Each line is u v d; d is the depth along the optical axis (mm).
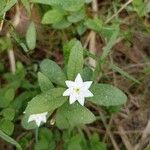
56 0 104
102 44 131
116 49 132
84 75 98
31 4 118
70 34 127
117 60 132
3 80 128
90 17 129
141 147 121
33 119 97
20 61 129
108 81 125
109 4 131
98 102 92
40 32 128
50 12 114
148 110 126
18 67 122
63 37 127
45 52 131
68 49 104
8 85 119
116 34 107
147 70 125
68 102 92
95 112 125
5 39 123
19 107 112
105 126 123
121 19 129
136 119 126
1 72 127
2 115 105
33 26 110
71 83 90
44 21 115
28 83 120
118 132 125
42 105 89
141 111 127
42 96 89
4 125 102
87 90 90
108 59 129
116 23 126
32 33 110
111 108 120
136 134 125
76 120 92
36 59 130
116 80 126
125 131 125
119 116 126
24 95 116
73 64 92
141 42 131
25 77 125
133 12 129
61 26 117
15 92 122
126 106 127
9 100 111
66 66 102
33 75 125
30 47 111
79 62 92
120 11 127
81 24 121
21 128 120
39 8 122
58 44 130
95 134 117
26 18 125
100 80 125
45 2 104
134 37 130
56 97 90
